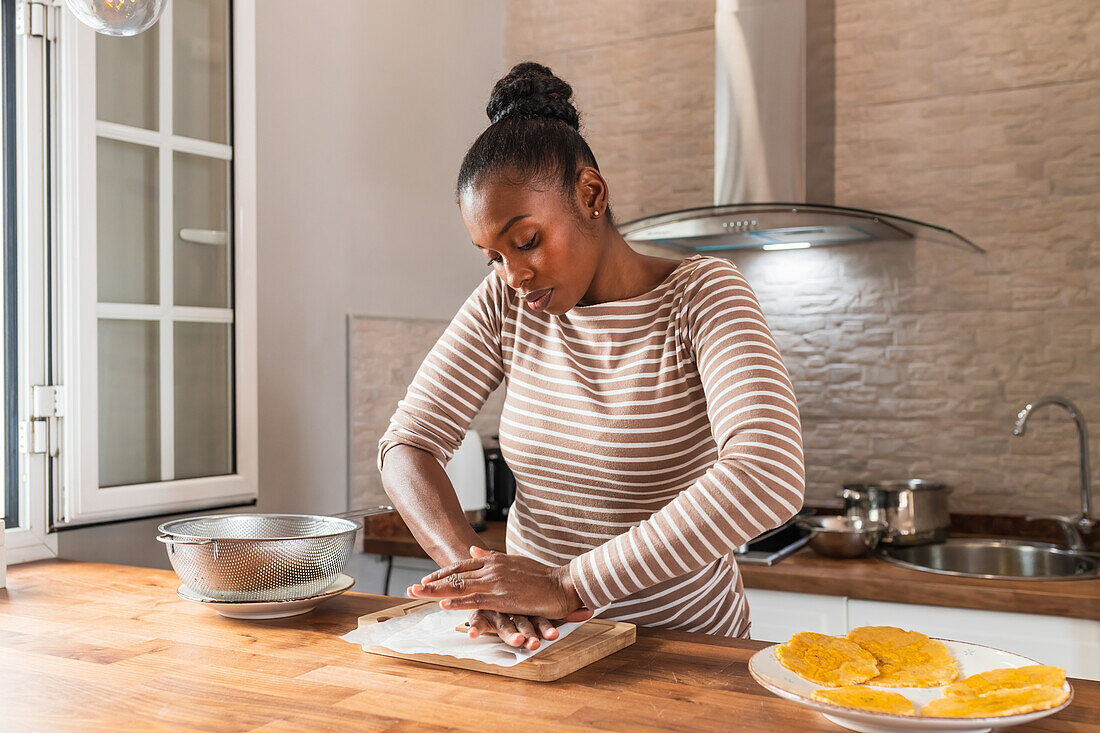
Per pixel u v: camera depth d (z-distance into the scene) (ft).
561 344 3.96
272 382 6.88
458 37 9.09
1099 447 7.62
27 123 5.45
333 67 7.48
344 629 3.66
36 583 4.58
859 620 6.54
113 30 3.88
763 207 7.02
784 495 3.08
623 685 2.96
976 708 2.46
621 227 7.66
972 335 8.05
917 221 7.75
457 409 4.20
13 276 5.48
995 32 7.98
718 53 8.00
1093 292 7.65
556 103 3.62
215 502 6.28
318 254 7.30
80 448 5.50
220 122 6.41
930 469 8.19
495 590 3.16
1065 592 6.02
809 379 8.62
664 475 3.77
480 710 2.73
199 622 3.78
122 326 5.83
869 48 8.43
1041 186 7.82
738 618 4.33
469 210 3.52
